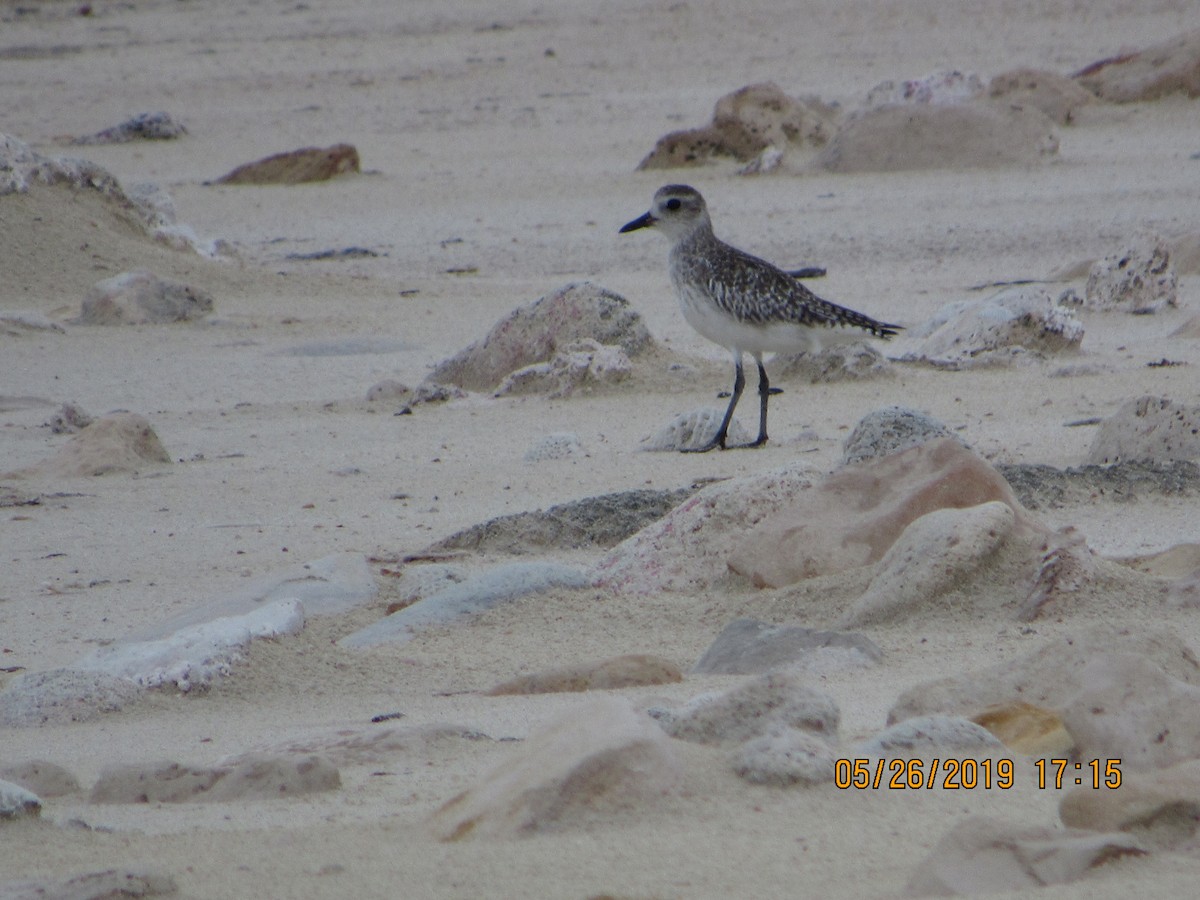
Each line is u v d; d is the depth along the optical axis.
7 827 5.88
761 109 39.84
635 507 12.30
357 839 5.46
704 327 15.73
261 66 58.69
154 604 10.84
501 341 20.42
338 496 14.09
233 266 28.80
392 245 32.41
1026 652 7.77
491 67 56.19
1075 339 20.05
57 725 8.34
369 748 7.01
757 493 10.81
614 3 65.25
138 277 25.41
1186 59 43.28
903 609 9.23
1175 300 23.42
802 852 5.07
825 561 10.03
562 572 10.55
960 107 38.00
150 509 13.84
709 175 38.50
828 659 8.32
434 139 45.44
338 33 64.25
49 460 15.77
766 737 5.91
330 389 20.25
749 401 18.12
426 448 16.28
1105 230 30.06
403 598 10.51
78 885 4.95
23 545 12.69
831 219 32.50
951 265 27.89
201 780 6.54
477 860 5.12
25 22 70.19
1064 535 9.63
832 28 58.41
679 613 9.84
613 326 20.16
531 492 13.88
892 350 20.78
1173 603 8.98
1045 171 36.38
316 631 9.88
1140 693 6.14
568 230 33.09
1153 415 13.71
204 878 5.12
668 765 5.63
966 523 9.47
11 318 23.77
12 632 10.27
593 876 4.93
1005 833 4.86
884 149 37.94
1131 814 5.09
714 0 63.84
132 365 21.95
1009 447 14.71
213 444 16.91
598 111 48.34
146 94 54.84
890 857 5.01
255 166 39.84
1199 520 11.55
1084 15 57.09
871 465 10.66
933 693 6.80
